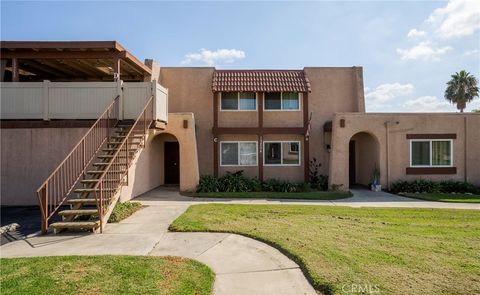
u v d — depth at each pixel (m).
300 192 15.93
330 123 18.58
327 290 4.58
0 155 11.65
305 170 18.12
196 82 19.39
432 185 15.94
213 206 11.26
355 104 19.75
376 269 5.23
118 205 10.20
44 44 11.84
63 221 8.20
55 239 7.18
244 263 5.72
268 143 18.77
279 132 18.08
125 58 12.81
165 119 14.17
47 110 11.98
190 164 15.53
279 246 6.51
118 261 5.64
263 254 6.19
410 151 16.67
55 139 11.73
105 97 12.20
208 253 6.24
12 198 11.58
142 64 14.84
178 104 19.25
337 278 4.88
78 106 12.11
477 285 4.64
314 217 9.50
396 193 15.59
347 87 19.86
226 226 8.16
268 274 5.25
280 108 18.88
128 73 16.48
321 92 19.72
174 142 19.27
